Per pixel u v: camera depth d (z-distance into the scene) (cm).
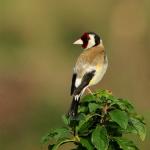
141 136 730
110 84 2623
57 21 3228
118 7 3156
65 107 2448
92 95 748
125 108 731
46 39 3153
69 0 3203
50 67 2922
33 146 2078
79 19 3225
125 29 3069
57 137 728
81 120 725
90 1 3209
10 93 2397
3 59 2975
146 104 2450
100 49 975
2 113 2212
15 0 3206
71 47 3088
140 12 3111
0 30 3155
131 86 2606
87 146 710
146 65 2855
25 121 2197
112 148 730
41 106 2377
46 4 3231
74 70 931
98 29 3177
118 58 2933
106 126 730
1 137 2086
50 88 2655
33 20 3203
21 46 3114
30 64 2927
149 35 3059
